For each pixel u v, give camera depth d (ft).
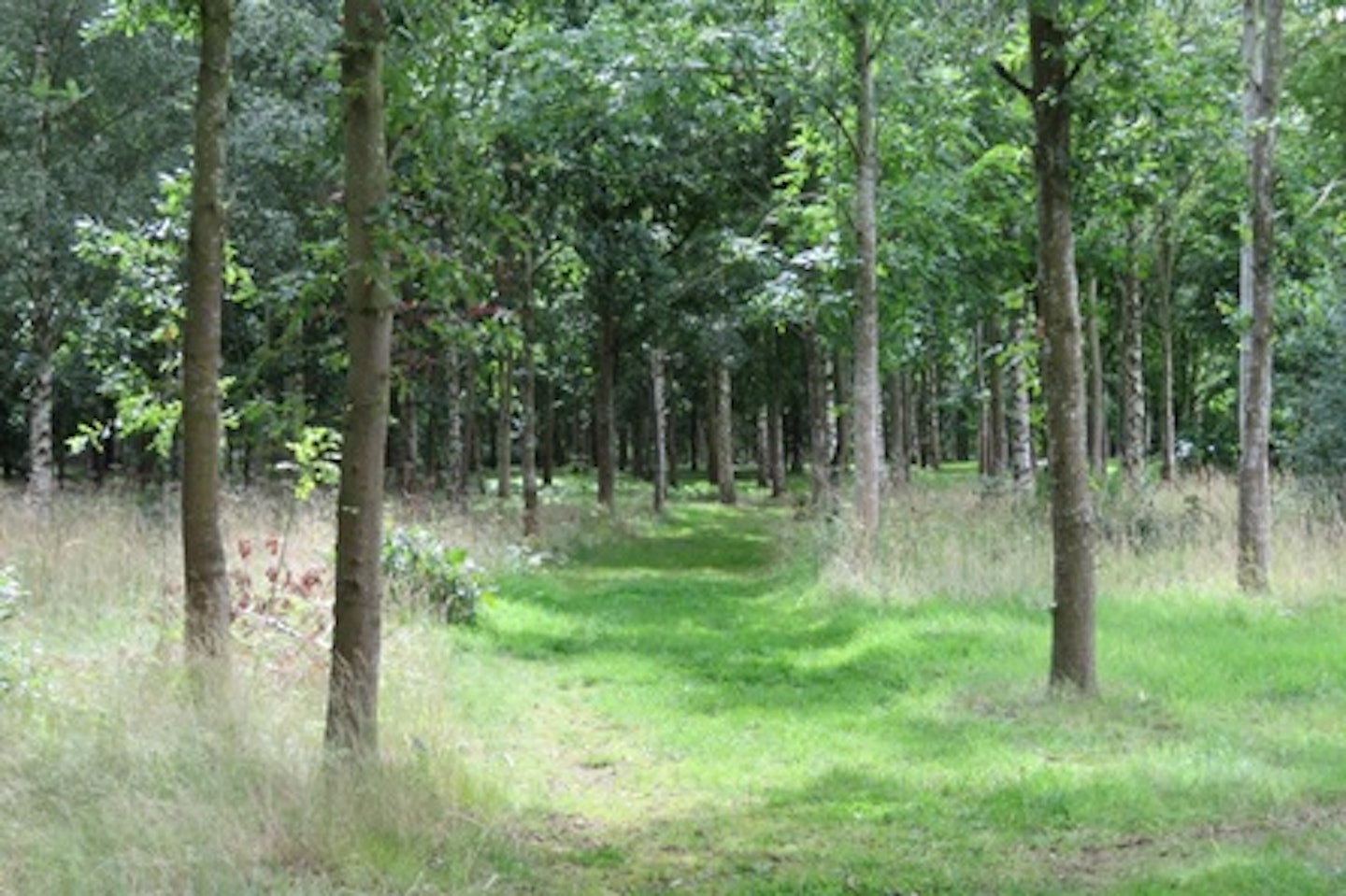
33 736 19.90
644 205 75.77
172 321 36.17
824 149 52.85
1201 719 25.91
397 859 17.06
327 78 21.13
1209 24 47.42
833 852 18.78
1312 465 56.24
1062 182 28.07
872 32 47.98
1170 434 73.51
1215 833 18.97
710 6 46.75
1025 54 33.04
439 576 39.24
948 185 54.13
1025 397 65.82
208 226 24.95
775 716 28.25
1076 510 28.30
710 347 82.58
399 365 22.98
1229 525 46.52
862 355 48.49
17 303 58.08
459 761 21.68
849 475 85.71
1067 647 28.30
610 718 28.63
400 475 87.61
